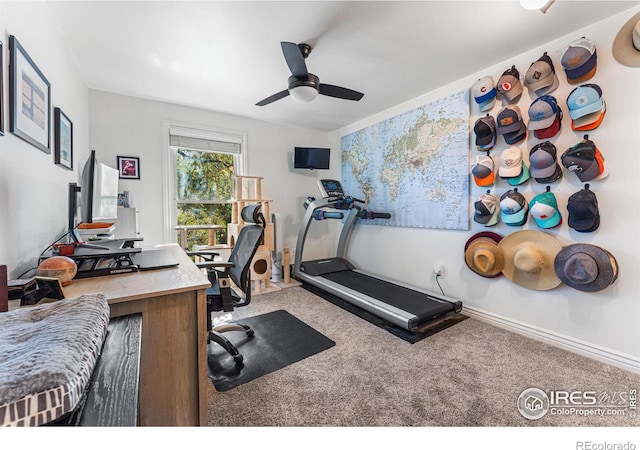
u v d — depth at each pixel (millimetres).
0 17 1187
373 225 3840
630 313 1795
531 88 2141
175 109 3363
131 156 3117
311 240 4586
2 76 1190
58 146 1856
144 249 2145
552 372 1795
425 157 3092
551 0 1468
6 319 690
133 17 1826
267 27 1931
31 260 1464
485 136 2453
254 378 1744
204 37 2041
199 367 1188
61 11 1768
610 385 1661
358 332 2379
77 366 511
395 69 2529
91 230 1764
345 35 2025
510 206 2256
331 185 3781
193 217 3656
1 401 415
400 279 3447
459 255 2797
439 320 2559
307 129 4449
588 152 1853
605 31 1840
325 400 1548
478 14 1806
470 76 2646
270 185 4121
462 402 1530
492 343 2176
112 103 3010
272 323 2559
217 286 2062
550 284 2129
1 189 1176
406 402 1531
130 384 573
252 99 3215
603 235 1882
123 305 1054
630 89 1760
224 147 3752
